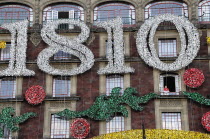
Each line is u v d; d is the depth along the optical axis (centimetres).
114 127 4062
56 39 4259
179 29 4206
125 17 4425
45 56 4225
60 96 4203
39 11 4456
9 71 4206
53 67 4247
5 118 4050
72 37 4344
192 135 3809
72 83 4194
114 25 4275
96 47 4288
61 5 4534
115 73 4178
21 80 4219
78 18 4491
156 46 4259
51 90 4194
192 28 4200
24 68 4219
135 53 4234
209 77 4109
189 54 4125
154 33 4209
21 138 4053
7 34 4378
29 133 4066
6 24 4331
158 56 4228
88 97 4141
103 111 4022
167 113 4075
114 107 4028
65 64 4262
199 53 4188
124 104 4081
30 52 4309
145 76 4156
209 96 4016
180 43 4241
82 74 4209
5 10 4547
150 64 4134
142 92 4119
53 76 4247
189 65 4159
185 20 4228
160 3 4456
